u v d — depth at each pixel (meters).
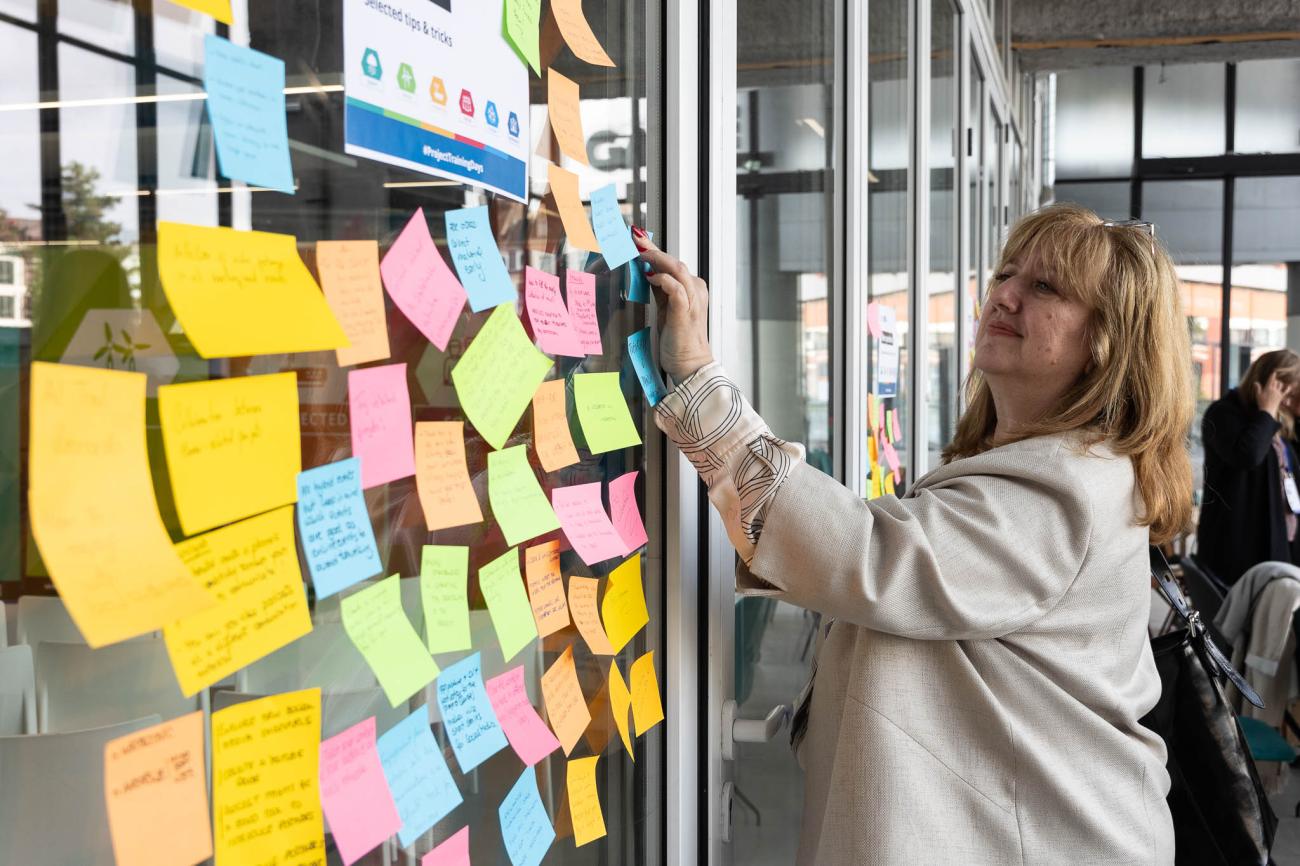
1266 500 4.60
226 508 0.48
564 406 0.89
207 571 0.47
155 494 0.44
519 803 0.79
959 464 1.11
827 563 0.98
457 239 0.70
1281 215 9.09
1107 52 6.84
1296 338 9.09
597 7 1.00
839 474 2.06
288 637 0.52
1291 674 3.61
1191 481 1.14
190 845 0.46
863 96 2.06
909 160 2.74
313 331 0.54
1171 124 9.31
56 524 0.40
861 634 1.07
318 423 0.55
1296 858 3.34
